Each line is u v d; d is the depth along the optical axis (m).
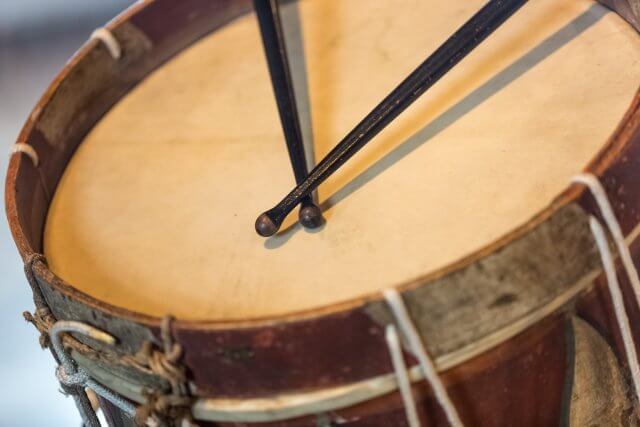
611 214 0.62
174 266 0.72
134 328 0.62
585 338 0.65
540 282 0.61
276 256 0.71
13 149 0.79
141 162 0.83
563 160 0.70
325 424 0.63
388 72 0.84
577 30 0.80
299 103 0.83
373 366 0.61
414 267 0.67
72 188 0.83
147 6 0.90
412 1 0.92
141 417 0.63
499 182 0.71
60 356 0.70
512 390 0.65
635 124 0.62
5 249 1.45
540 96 0.76
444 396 0.61
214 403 0.63
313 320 0.59
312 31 0.92
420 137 0.76
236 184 0.78
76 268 0.75
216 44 0.94
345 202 0.73
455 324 0.60
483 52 0.82
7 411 1.25
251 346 0.60
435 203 0.71
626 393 0.70
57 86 0.84
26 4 1.80
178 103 0.89
